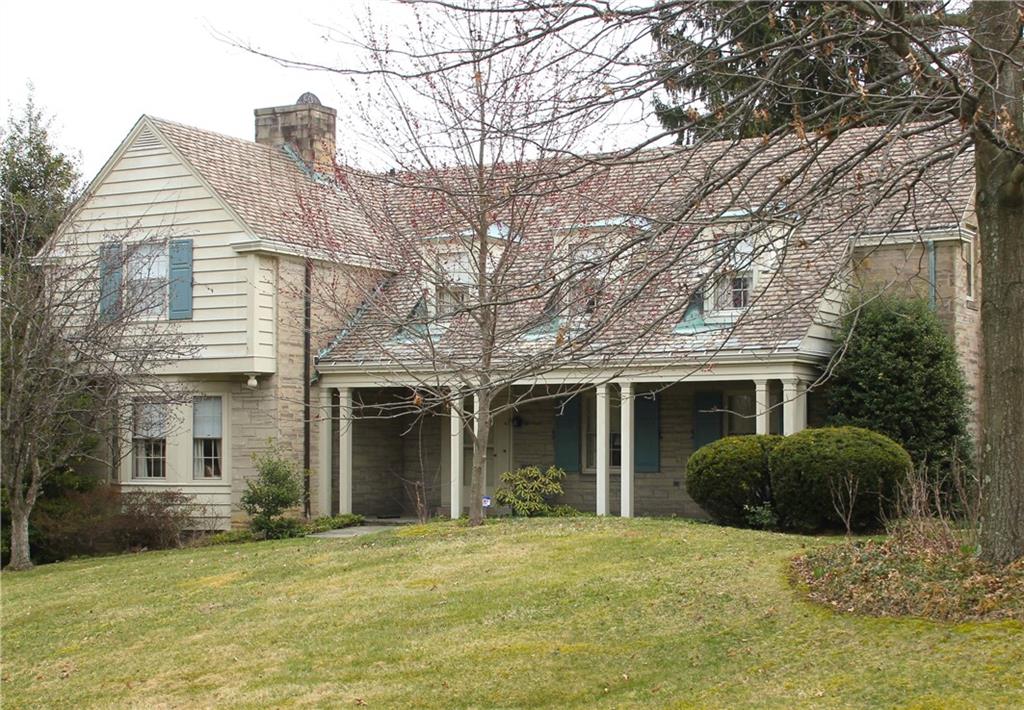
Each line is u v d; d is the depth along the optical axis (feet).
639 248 28.89
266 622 40.55
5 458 61.62
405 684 32.40
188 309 73.31
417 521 75.82
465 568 45.16
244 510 72.08
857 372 63.00
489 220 52.42
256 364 71.41
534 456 79.92
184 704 32.94
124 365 65.72
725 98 31.76
